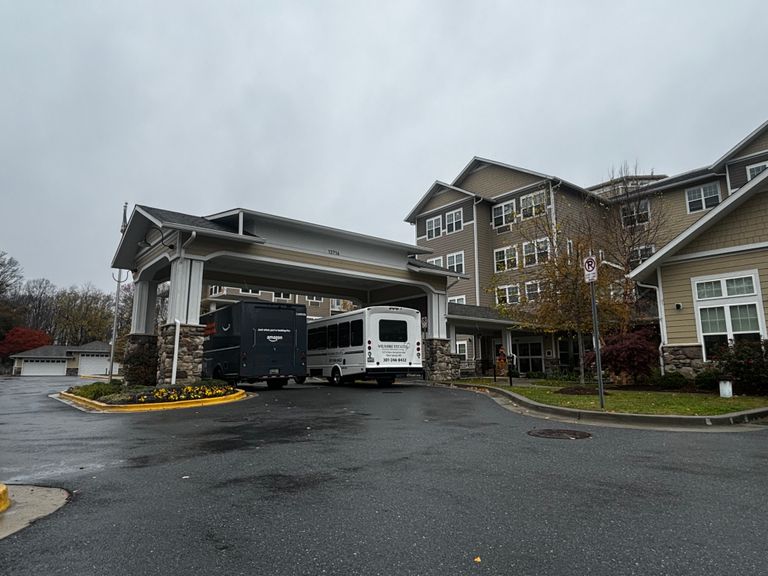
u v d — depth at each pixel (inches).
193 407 428.1
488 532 130.8
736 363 460.4
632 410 340.2
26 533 133.4
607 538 126.6
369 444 248.4
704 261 549.0
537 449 234.5
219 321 687.1
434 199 1322.6
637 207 1003.3
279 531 133.0
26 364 1999.3
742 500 156.9
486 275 1168.2
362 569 109.9
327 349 748.0
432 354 836.6
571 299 591.8
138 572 109.4
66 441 268.7
